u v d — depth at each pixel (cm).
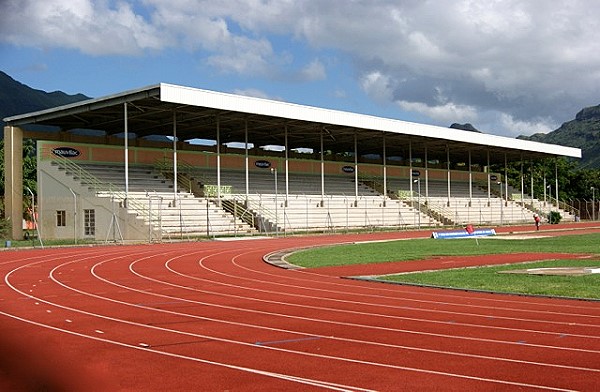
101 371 783
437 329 1070
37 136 4741
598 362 823
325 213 5394
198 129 5506
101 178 4359
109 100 4075
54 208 4259
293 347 927
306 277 1956
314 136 6041
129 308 1320
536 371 776
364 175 6525
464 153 7725
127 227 3866
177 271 2147
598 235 4612
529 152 7531
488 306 1337
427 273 2022
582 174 10638
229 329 1075
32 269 2203
